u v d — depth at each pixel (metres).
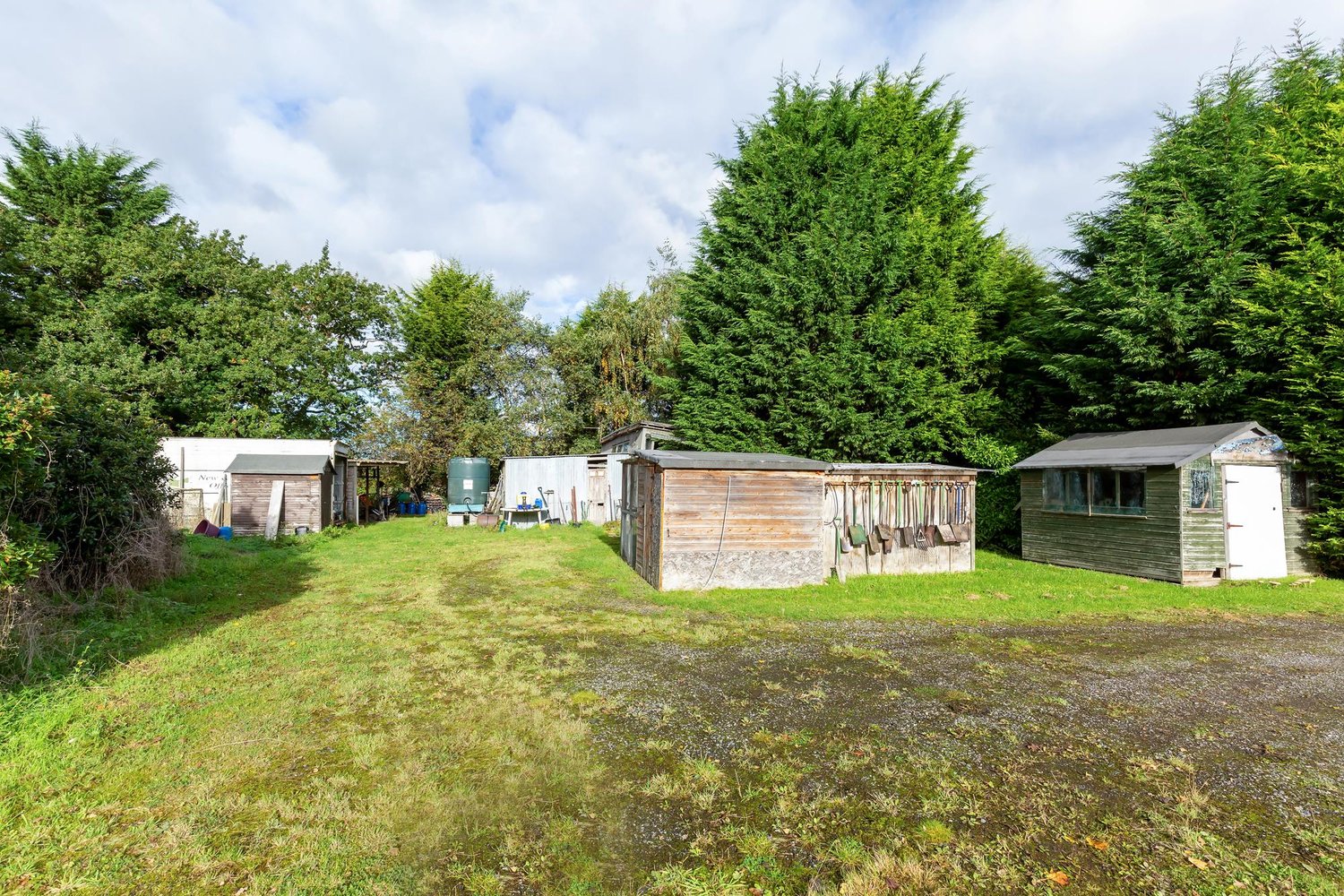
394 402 27.78
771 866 2.77
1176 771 3.65
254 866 2.75
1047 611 7.98
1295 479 10.87
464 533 17.91
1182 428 11.23
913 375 14.30
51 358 17.89
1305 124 11.88
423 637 6.59
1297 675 5.43
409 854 2.85
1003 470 13.78
